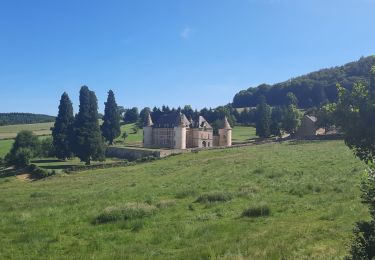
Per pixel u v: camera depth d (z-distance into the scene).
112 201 29.23
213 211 23.47
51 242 18.45
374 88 10.59
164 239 17.95
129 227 20.69
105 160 98.25
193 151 86.62
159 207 25.00
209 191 30.83
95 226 21.16
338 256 13.46
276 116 156.88
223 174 43.06
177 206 25.44
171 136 125.44
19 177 74.38
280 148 77.12
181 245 17.02
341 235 15.99
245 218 21.00
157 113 144.00
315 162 46.31
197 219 21.55
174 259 14.68
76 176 63.81
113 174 58.44
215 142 130.25
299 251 14.56
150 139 131.50
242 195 27.45
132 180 46.31
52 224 22.08
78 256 15.73
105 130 123.12
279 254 14.24
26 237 19.27
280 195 27.23
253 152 73.31
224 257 14.39
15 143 109.69
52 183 55.09
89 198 32.06
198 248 15.84
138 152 99.62
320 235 16.28
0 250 17.20
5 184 66.00
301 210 21.84
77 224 21.95
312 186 28.59
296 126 129.50
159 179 44.22
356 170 36.31
